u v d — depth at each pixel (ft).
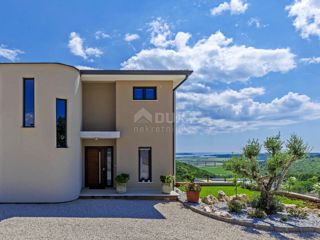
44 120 40.81
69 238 25.32
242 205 37.37
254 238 26.91
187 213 35.99
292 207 36.88
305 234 28.73
